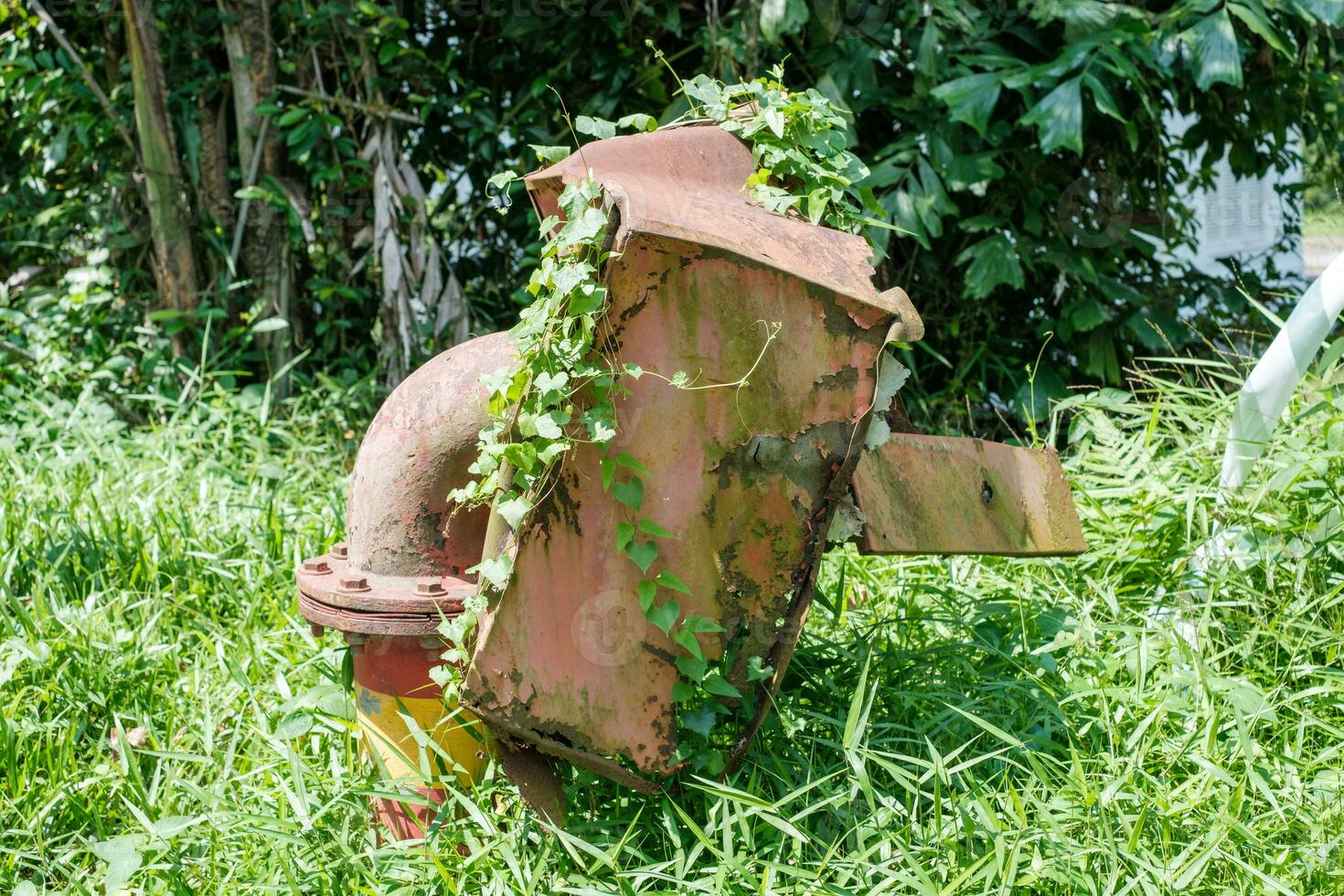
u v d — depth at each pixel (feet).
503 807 8.71
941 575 12.16
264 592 12.25
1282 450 11.46
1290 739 9.43
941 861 7.81
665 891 7.63
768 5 16.07
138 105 18.39
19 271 21.21
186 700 10.64
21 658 10.51
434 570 8.55
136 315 19.74
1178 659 10.04
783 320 7.80
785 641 8.27
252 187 18.69
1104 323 17.89
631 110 18.44
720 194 8.80
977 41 17.02
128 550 12.98
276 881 8.07
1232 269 18.83
